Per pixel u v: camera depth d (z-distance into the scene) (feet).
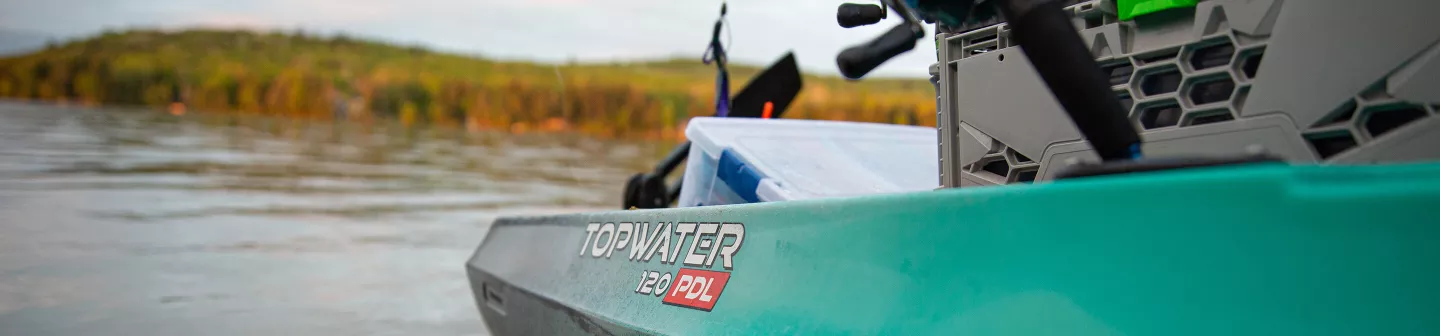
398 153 40.63
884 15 4.97
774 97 9.89
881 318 4.06
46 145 35.27
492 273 8.02
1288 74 3.90
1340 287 2.70
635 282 5.75
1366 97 3.71
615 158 42.04
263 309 11.13
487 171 33.06
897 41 4.83
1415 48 3.54
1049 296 3.44
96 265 13.30
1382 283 2.63
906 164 8.28
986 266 3.71
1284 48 3.91
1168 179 3.14
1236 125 4.08
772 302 4.66
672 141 59.57
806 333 4.36
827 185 7.45
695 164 8.09
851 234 4.40
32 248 14.43
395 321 10.80
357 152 39.93
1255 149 3.24
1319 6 3.80
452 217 20.30
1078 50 3.28
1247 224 2.92
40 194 21.01
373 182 27.61
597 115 67.67
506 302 7.64
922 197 4.09
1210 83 4.22
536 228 7.72
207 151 36.50
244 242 15.87
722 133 7.93
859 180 7.68
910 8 4.08
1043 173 4.83
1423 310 2.55
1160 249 3.13
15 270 12.78
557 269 6.87
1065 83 3.31
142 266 13.42
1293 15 3.87
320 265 13.99
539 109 68.54
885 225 4.24
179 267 13.46
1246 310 2.88
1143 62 4.46
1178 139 4.28
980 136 5.22
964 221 3.86
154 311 10.86
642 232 5.98
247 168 30.30
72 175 25.43
